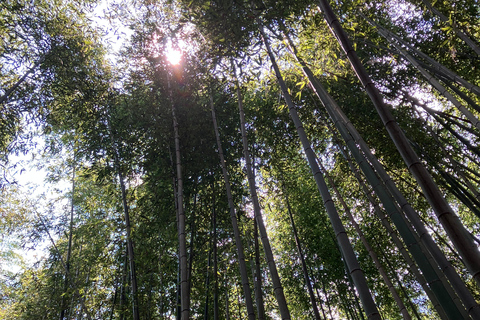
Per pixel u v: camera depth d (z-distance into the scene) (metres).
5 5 5.11
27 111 5.80
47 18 5.57
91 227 6.79
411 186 6.61
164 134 5.96
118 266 6.05
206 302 6.26
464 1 6.11
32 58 5.59
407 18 6.75
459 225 1.68
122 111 6.25
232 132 6.71
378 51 6.41
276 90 6.04
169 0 4.48
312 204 8.27
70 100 6.31
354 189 7.57
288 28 4.44
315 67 5.39
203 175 6.40
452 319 1.99
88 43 5.79
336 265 8.06
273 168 7.37
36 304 6.38
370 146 6.75
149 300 5.59
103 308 5.95
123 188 5.94
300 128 3.15
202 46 5.18
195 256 6.43
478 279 1.50
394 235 4.48
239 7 3.94
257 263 5.41
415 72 6.44
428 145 6.15
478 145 6.89
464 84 4.80
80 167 6.84
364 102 6.14
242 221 7.45
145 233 5.94
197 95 6.20
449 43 5.47
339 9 4.50
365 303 1.96
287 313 3.01
